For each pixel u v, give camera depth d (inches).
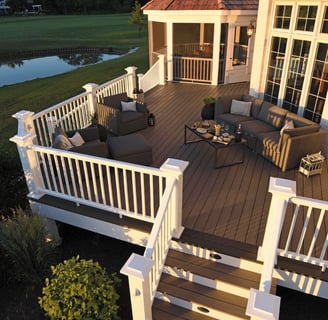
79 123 314.8
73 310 141.3
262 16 292.8
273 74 303.4
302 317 160.9
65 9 2605.8
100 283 148.7
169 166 153.6
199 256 165.0
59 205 199.5
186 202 198.5
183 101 411.5
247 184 218.7
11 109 536.1
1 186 230.5
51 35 1552.7
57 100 580.7
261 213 186.9
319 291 147.4
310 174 227.8
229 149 273.1
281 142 230.8
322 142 238.4
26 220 187.3
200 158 258.2
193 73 501.0
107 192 212.2
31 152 195.9
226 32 454.0
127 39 1371.8
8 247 181.6
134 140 250.1
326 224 176.6
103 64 895.1
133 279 121.6
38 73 933.8
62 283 147.3
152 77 477.1
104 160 170.2
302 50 263.1
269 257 131.6
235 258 155.0
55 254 203.5
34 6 2672.2
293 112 287.0
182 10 445.1
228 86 479.8
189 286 157.1
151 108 386.6
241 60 494.0
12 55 1167.0
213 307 145.9
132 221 182.5
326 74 244.2
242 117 299.3
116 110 288.8
